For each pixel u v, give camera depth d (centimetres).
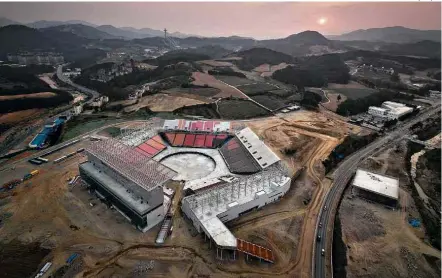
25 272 8531
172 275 8419
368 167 14775
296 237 9919
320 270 8675
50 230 10075
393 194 11725
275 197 11744
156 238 9769
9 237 9762
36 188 12519
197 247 9394
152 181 10131
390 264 8975
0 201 11612
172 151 16225
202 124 17875
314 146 16800
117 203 10912
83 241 9625
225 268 8644
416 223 10731
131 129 19150
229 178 13288
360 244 9700
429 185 13712
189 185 12838
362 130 19725
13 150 16975
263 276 8412
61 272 8506
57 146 16862
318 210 11344
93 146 12900
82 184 12781
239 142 16200
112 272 8525
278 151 16112
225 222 10512
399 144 17862
